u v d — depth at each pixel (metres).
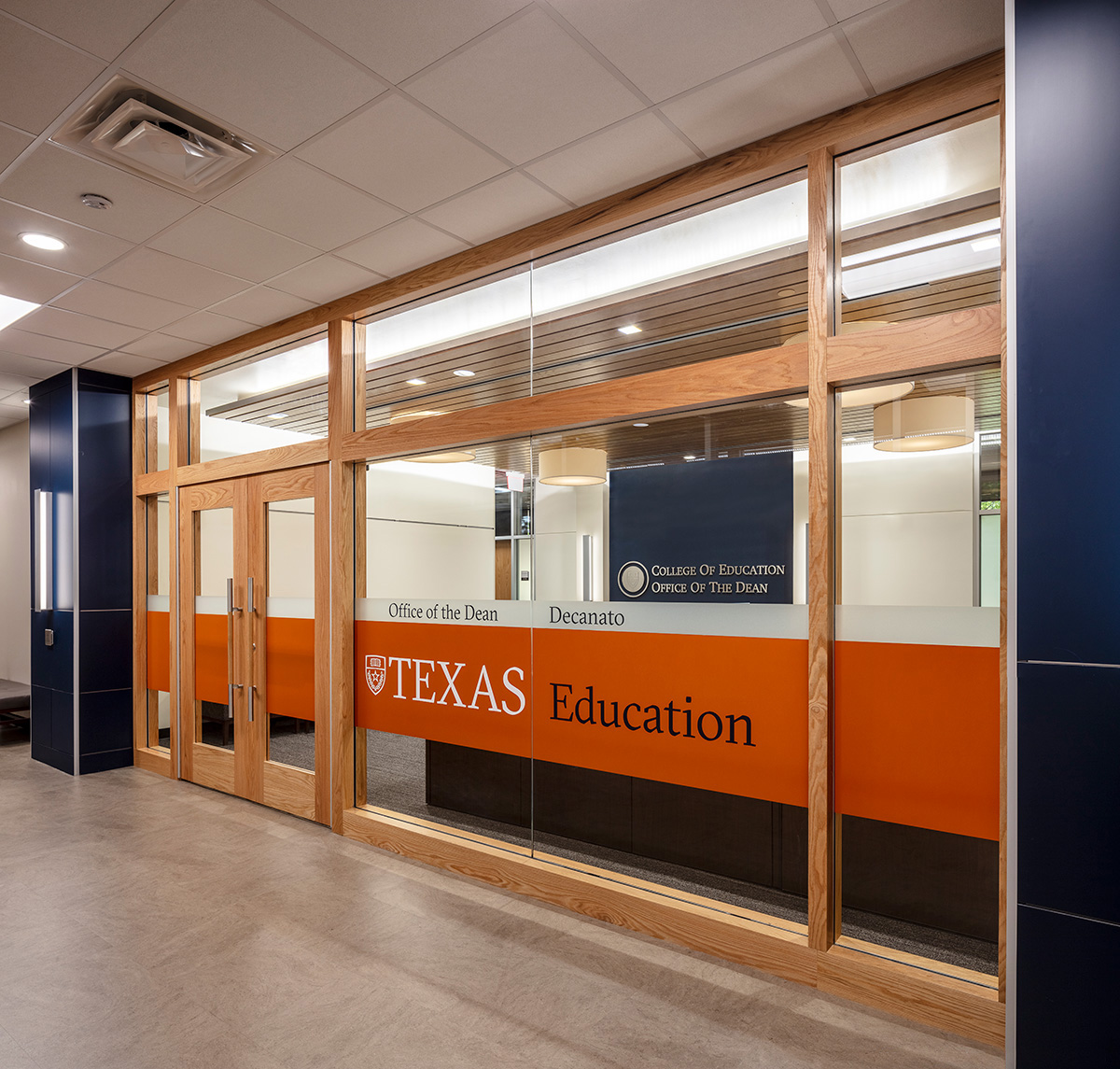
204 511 5.71
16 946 3.20
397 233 3.84
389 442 4.41
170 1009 2.73
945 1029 2.61
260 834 4.57
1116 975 1.90
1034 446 2.04
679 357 3.70
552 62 2.56
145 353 5.73
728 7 2.31
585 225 3.56
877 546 2.88
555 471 3.81
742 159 3.11
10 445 8.58
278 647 5.07
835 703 2.94
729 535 3.26
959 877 3.09
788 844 3.47
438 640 4.25
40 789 5.56
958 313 2.63
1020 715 2.04
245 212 3.58
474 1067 2.41
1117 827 1.91
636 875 3.70
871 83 2.71
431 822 4.37
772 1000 2.79
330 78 2.63
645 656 3.44
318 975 2.96
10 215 3.59
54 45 2.46
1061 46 2.01
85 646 6.05
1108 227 1.95
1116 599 1.93
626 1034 2.57
